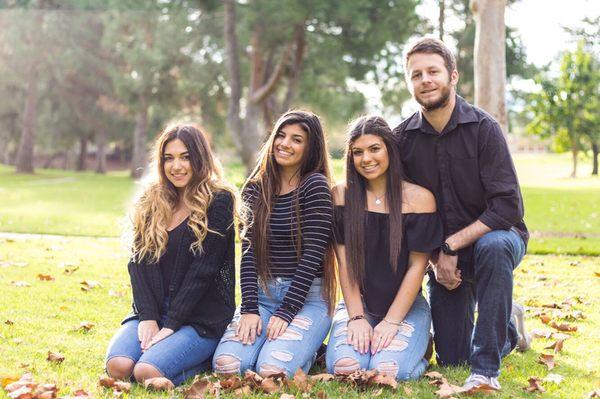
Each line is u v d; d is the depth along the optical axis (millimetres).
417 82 3342
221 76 29266
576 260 7559
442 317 3658
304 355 3320
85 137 39781
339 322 3512
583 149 35688
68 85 34281
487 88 8070
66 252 7719
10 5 31719
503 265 3174
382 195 3494
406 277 3420
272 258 3537
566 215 13156
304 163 3545
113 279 6016
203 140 3553
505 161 3340
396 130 3586
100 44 31812
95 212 13516
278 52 22312
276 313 3398
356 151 3426
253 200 3564
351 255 3443
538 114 35562
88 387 3107
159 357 3176
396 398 3012
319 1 16141
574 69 34406
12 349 3674
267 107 25391
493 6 8023
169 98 30016
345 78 25594
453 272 3361
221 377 3303
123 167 57062
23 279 5828
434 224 3410
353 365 3266
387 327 3369
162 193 3504
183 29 26312
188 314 3346
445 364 3666
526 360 3766
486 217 3287
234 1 19156
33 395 2895
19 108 36062
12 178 29703
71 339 3979
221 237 3441
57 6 31953
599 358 3809
